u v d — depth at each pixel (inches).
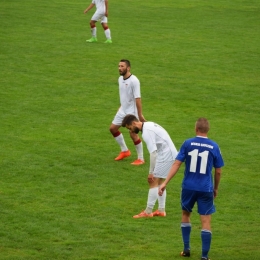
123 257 1481.3
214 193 1492.4
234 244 1584.6
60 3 5743.1
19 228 1662.2
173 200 1924.2
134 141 2230.6
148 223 1728.6
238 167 2242.9
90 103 3036.4
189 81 3440.0
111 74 3533.5
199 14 5467.5
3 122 2711.6
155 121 2787.9
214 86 3361.2
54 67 3619.6
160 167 1750.7
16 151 2346.2
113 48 4094.5
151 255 1498.5
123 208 1839.3
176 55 3976.4
